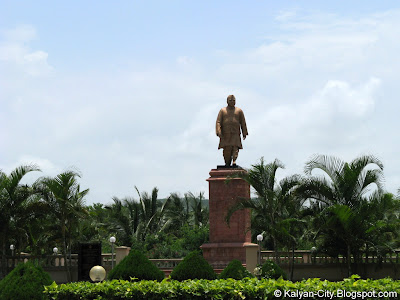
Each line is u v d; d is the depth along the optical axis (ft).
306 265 103.50
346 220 91.56
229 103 113.50
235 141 111.96
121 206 172.04
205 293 47.62
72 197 105.91
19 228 105.81
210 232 109.40
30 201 105.50
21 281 54.24
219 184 110.32
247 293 46.42
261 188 97.25
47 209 104.78
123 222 160.45
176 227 170.81
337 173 95.86
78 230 134.62
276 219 99.04
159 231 160.15
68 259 112.78
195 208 175.83
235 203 101.45
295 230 106.93
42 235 120.26
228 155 112.47
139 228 160.25
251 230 102.94
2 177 105.29
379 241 96.17
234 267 68.54
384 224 93.91
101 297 49.62
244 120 113.39
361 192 95.61
